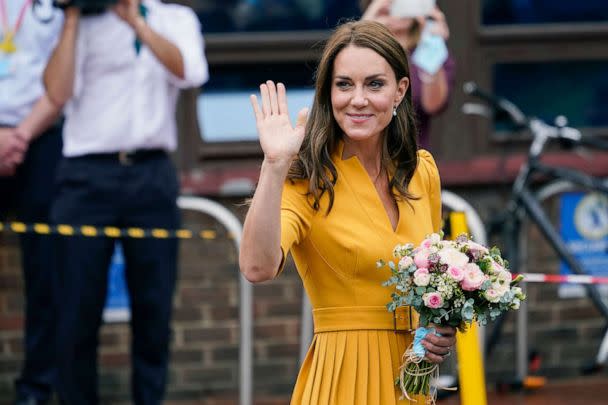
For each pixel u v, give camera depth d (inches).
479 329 839.7
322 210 490.6
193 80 807.1
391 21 801.6
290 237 475.2
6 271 927.7
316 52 961.5
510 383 936.9
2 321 929.5
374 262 490.6
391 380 496.1
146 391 820.0
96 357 812.6
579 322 983.6
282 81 966.4
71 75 785.6
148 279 810.2
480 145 982.4
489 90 985.5
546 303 978.7
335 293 495.8
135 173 797.9
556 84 996.6
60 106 794.8
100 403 935.0
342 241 488.1
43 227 799.7
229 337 950.4
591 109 1002.1
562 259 878.4
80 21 792.3
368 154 504.4
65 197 797.9
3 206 857.5
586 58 994.7
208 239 946.1
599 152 995.3
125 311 933.2
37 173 841.5
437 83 805.9
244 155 962.1
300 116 462.3
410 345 498.9
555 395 933.8
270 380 955.3
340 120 489.1
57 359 805.9
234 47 958.4
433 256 478.9
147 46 786.2
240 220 948.6
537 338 978.7
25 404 853.2
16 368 932.6
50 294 852.0
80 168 794.8
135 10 787.4
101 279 802.2
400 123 508.7
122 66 792.9
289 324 956.0
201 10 955.3
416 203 511.2
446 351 492.1
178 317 945.5
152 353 822.5
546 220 884.0
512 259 893.2
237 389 955.3
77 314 797.2
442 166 963.3
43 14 836.6
